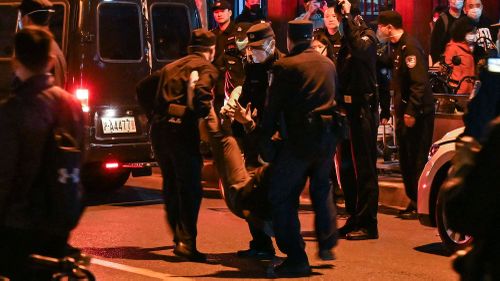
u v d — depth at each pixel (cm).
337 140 881
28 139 535
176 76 950
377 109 1070
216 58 1273
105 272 916
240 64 1237
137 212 1256
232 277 895
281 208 879
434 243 1055
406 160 1179
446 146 985
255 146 954
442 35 1552
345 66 1063
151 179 1570
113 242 1059
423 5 1977
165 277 896
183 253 961
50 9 907
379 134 1545
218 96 1253
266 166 891
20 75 547
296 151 862
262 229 913
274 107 863
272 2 2020
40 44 543
